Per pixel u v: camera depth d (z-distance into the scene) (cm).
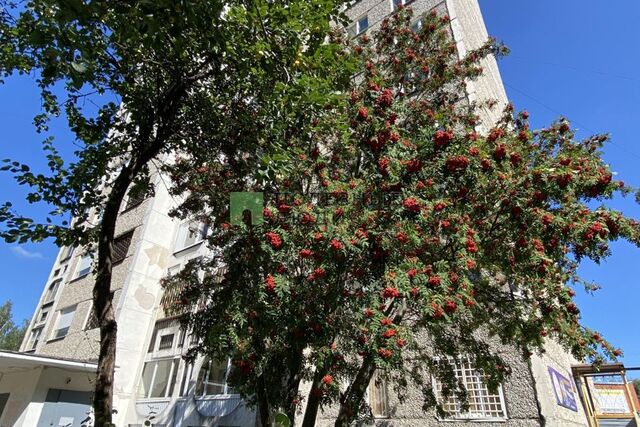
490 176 588
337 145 725
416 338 905
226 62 595
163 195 1997
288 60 570
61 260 2455
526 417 777
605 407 1392
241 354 575
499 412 815
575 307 612
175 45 510
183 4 413
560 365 1031
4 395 1396
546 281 602
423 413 888
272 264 589
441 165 561
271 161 592
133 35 436
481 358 709
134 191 741
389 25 984
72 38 395
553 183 552
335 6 626
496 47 895
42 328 2167
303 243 533
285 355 605
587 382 1241
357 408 648
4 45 570
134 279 1759
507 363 818
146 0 389
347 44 938
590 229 520
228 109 697
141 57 620
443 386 763
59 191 601
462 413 777
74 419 1316
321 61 609
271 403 667
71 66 392
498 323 719
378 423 935
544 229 553
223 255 735
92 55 478
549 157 652
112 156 668
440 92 905
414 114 747
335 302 546
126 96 658
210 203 803
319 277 512
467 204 609
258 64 565
